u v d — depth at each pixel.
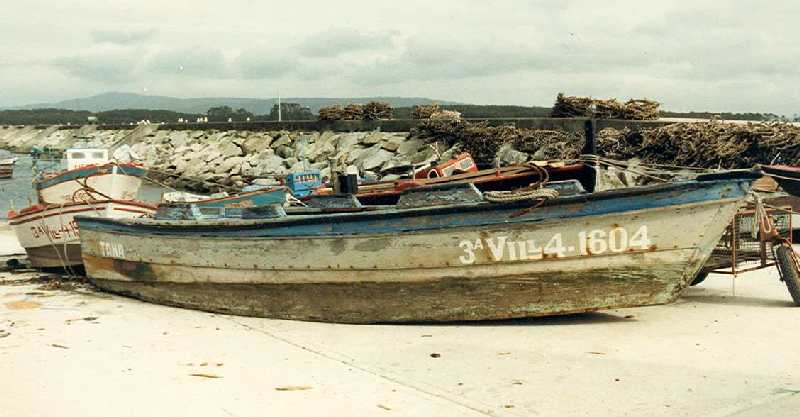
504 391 6.96
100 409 6.78
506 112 61.12
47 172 20.83
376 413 6.47
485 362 7.96
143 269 12.72
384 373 7.70
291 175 20.66
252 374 7.80
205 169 43.56
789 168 15.88
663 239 8.76
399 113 57.31
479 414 6.37
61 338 9.64
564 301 9.27
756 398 6.48
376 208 10.66
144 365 8.24
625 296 9.12
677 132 21.38
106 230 13.45
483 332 9.30
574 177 12.88
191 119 100.94
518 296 9.36
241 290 11.22
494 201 9.02
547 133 26.33
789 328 8.91
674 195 8.58
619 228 8.80
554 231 8.98
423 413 6.43
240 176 36.78
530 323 9.64
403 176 19.72
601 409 6.39
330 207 11.30
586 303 9.22
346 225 9.88
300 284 10.52
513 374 7.50
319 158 37.69
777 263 10.33
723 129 21.06
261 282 10.91
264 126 46.78
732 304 10.38
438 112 34.72
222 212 12.12
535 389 7.00
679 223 8.67
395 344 8.94
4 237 23.58
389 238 9.65
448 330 9.52
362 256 9.88
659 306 10.35
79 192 17.30
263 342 9.31
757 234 10.94
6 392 7.33
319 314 10.50
